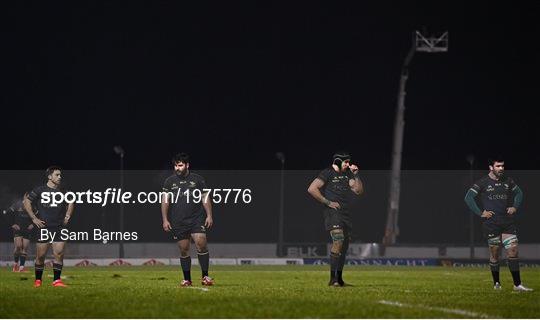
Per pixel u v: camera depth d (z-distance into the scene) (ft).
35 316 79.15
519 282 119.44
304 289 114.83
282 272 197.67
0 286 123.44
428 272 201.87
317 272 198.29
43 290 111.55
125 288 116.16
